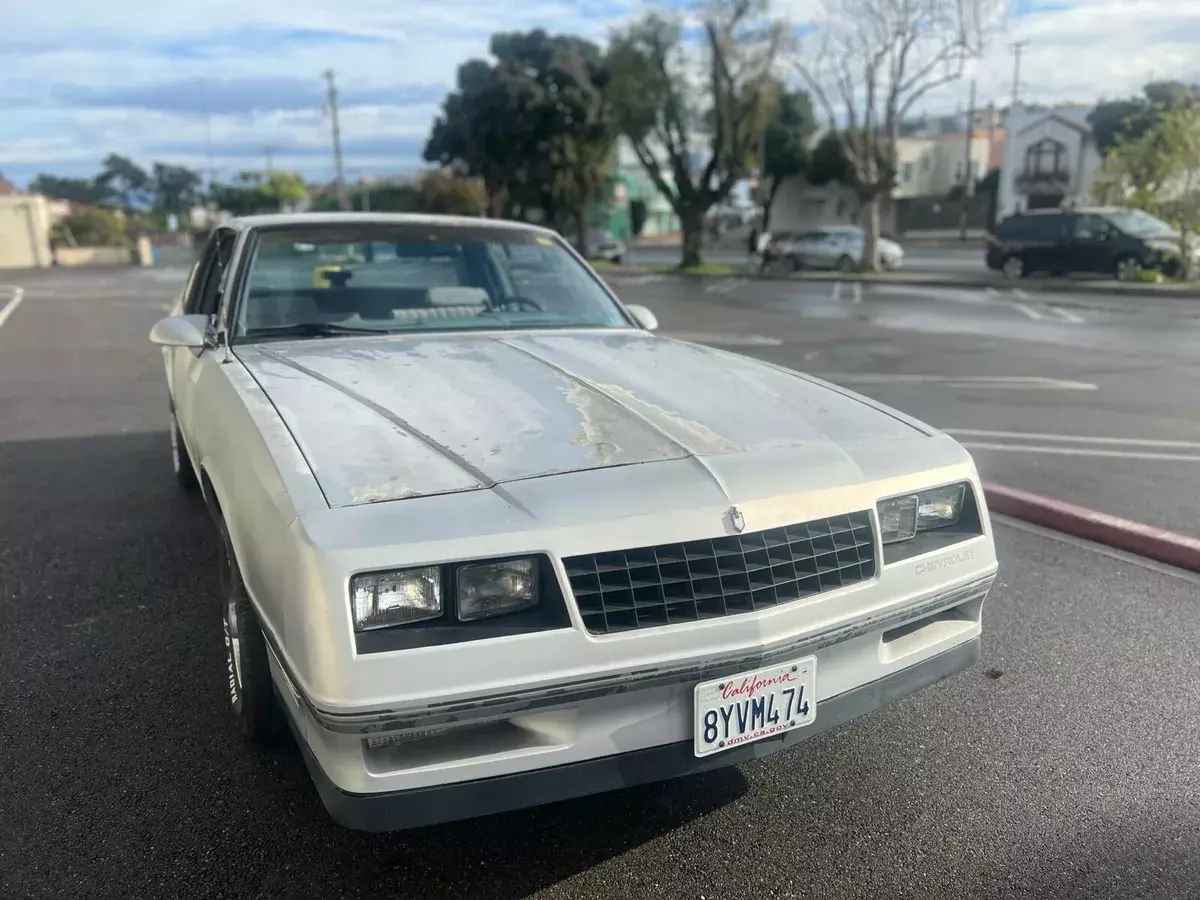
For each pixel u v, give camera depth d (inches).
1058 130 1807.3
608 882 88.7
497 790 76.9
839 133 1035.9
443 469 83.1
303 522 74.9
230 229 156.9
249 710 104.1
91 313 708.7
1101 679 127.0
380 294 143.6
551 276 157.6
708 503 81.7
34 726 113.6
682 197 1193.4
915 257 1360.7
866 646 91.7
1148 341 465.1
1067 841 94.5
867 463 93.0
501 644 73.8
